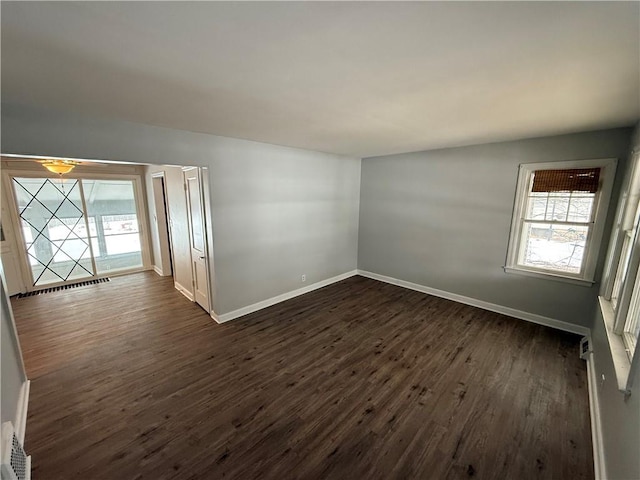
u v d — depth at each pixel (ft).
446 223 14.43
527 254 12.24
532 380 8.45
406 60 4.62
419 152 14.97
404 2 3.09
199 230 12.60
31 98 6.51
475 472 5.71
